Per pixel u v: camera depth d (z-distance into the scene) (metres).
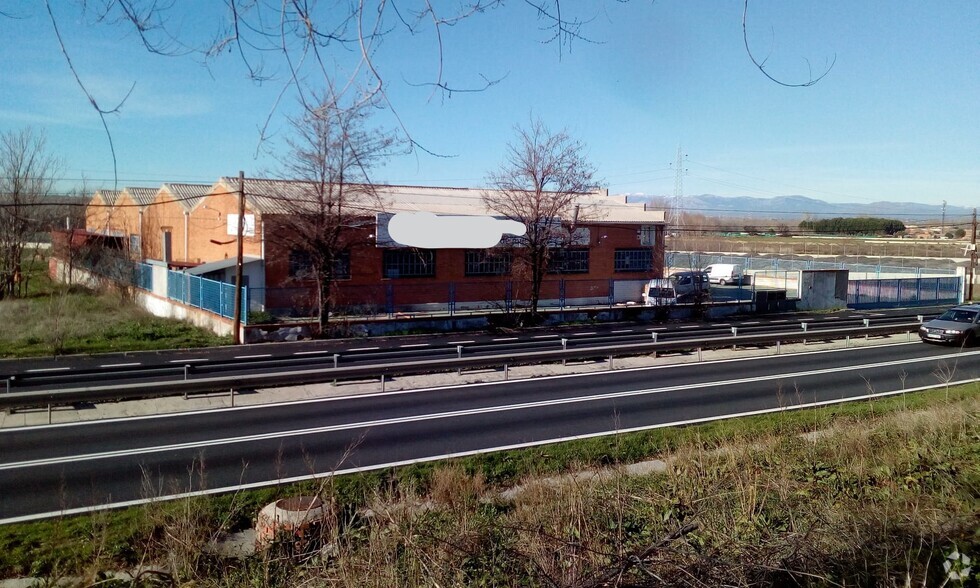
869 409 12.95
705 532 5.23
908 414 11.17
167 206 35.44
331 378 14.81
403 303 29.20
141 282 31.34
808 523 5.52
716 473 7.49
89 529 7.22
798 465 8.04
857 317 32.19
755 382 16.27
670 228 41.19
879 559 4.78
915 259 57.56
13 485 8.80
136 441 10.93
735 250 70.81
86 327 23.50
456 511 6.85
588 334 25.28
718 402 14.04
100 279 35.03
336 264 25.98
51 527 7.36
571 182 28.72
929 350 21.95
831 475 7.41
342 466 9.71
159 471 9.39
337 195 24.06
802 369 18.17
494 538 5.15
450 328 26.19
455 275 30.66
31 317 25.50
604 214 34.59
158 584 5.71
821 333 22.22
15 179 32.28
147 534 7.03
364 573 4.71
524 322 27.75
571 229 28.95
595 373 17.44
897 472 7.71
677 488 6.98
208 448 10.55
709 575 4.33
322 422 12.24
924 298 41.44
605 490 6.72
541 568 4.39
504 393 14.91
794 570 4.60
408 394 14.75
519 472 9.59
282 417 12.61
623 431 11.62
